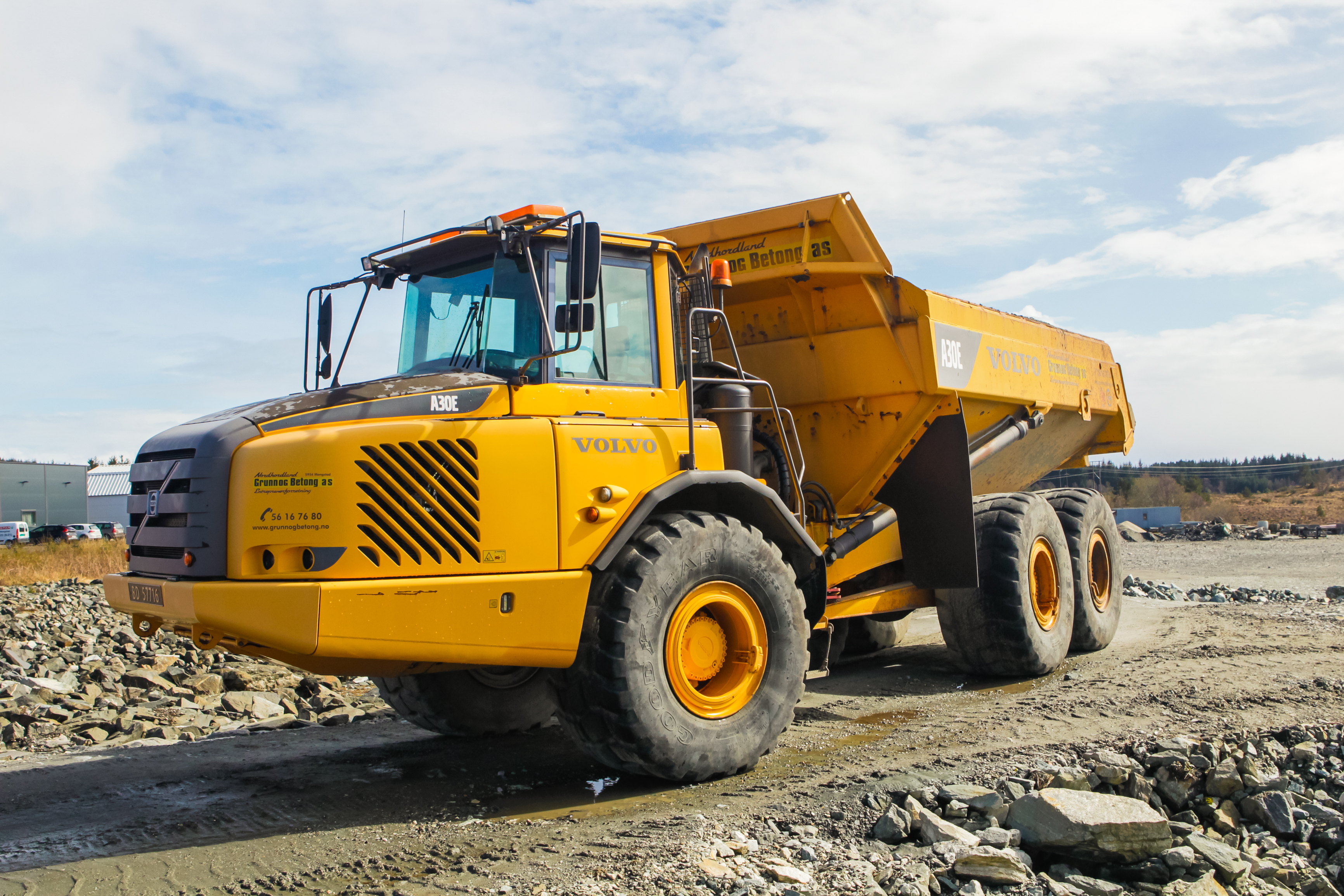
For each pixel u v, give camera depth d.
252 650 4.41
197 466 4.30
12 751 6.50
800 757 5.41
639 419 5.16
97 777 5.49
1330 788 5.35
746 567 5.18
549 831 4.28
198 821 4.61
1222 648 8.45
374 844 4.19
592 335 5.12
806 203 7.14
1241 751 5.51
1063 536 8.45
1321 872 4.57
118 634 12.65
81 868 3.98
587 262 4.55
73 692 8.87
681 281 5.76
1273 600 13.23
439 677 6.18
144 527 4.70
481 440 4.55
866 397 7.28
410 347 5.39
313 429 4.32
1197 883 4.11
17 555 29.55
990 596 7.66
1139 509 43.69
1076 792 4.54
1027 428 8.84
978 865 3.93
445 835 4.28
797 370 7.47
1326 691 6.66
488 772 5.48
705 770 4.90
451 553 4.42
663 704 4.77
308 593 4.08
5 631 13.27
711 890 3.62
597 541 4.79
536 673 6.61
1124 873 4.28
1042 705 6.43
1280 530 32.41
